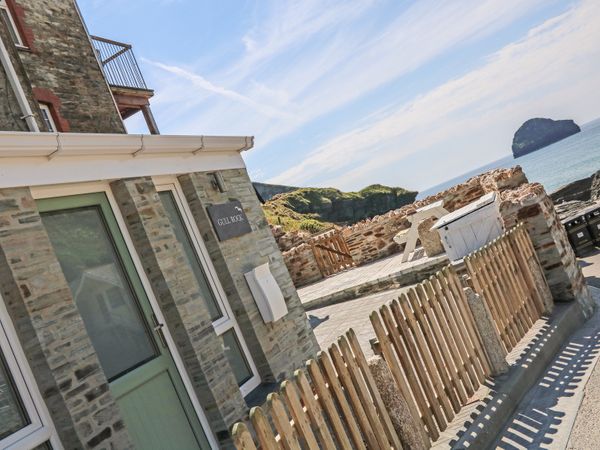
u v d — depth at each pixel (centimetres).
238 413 566
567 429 459
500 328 648
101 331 490
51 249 450
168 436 507
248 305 673
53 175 482
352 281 1410
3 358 404
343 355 412
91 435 416
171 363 543
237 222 718
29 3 1065
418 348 501
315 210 6200
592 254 1073
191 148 671
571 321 741
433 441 474
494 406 514
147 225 559
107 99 1168
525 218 800
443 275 573
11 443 385
